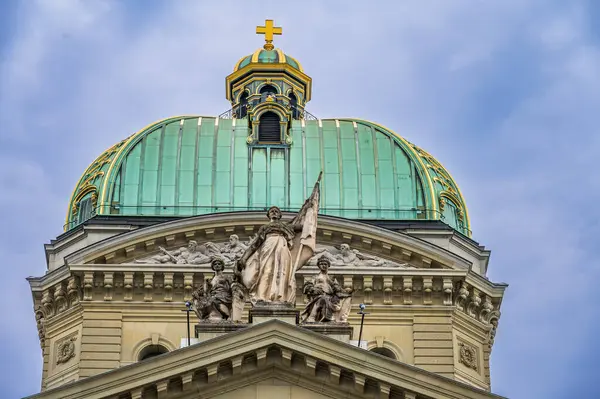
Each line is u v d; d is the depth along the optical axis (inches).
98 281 3641.7
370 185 3826.3
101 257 3649.1
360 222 3668.8
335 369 2733.8
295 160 3855.8
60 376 3636.8
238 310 2834.6
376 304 3651.6
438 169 3949.3
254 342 2731.3
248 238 3673.7
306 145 3892.7
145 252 3668.8
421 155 3941.9
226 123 3959.2
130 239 3649.1
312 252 2896.2
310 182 3823.8
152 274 3634.4
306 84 4266.7
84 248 3649.1
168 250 3668.8
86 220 3789.4
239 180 3818.9
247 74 4239.7
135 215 3762.3
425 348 3631.9
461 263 3688.5
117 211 3777.1
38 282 3722.9
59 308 3708.2
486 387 3708.2
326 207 3786.9
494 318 3791.8
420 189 3836.1
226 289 2849.4
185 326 3629.4
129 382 2701.8
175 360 2714.1
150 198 3794.3
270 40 4379.9
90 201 3821.4
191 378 2716.5
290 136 3907.5
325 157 3868.1
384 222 3769.7
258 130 3907.5
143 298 3644.2
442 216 3826.3
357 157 3873.0
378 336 3634.4
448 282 3673.7
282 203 3789.4
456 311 3690.9
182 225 3661.4
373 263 3663.9
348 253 3661.4
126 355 3602.4
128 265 3636.8
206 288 2866.6
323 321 2834.6
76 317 3661.4
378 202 3806.6
